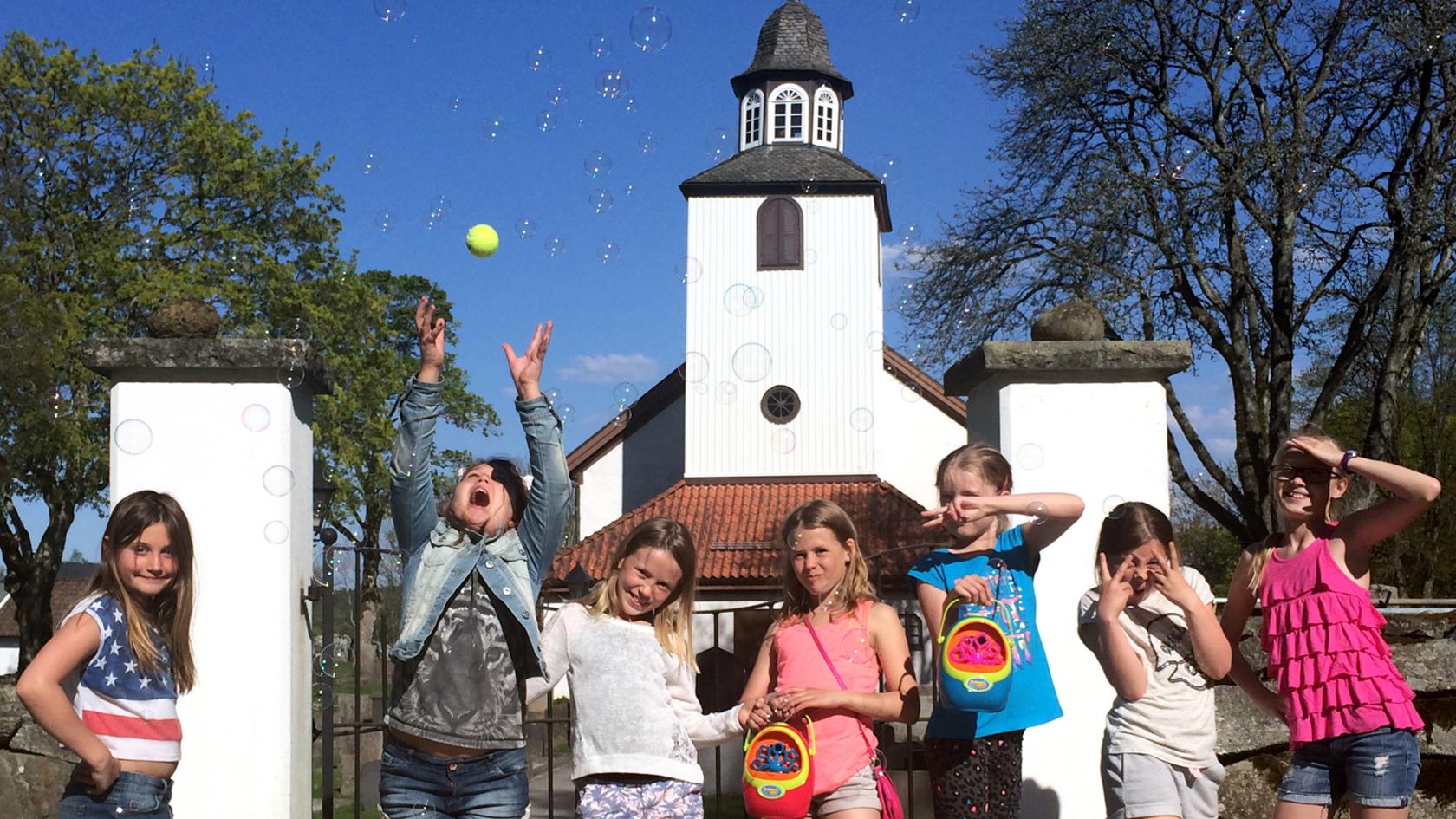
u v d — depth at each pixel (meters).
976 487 3.53
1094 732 4.20
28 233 21.59
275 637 4.08
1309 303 16.08
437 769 3.30
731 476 22.41
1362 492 6.99
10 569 21.69
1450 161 14.56
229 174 23.34
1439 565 23.36
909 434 23.48
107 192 22.41
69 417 19.69
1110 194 15.49
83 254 21.66
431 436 3.49
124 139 22.61
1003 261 17.00
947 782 3.37
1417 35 14.36
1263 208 15.27
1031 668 3.45
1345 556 3.30
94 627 3.03
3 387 18.72
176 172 22.98
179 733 3.18
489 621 3.38
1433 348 22.42
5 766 4.55
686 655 3.44
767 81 24.20
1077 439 4.30
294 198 24.45
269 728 4.05
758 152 23.81
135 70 22.78
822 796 3.34
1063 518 3.41
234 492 4.12
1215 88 15.91
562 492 3.54
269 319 23.64
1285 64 15.45
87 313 21.23
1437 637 4.49
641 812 3.25
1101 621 3.30
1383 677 3.15
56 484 21.22
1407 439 23.14
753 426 22.52
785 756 3.18
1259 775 4.32
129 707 3.06
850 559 3.56
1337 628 3.21
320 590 4.43
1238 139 15.88
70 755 4.61
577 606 3.53
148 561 3.12
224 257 23.14
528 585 3.45
